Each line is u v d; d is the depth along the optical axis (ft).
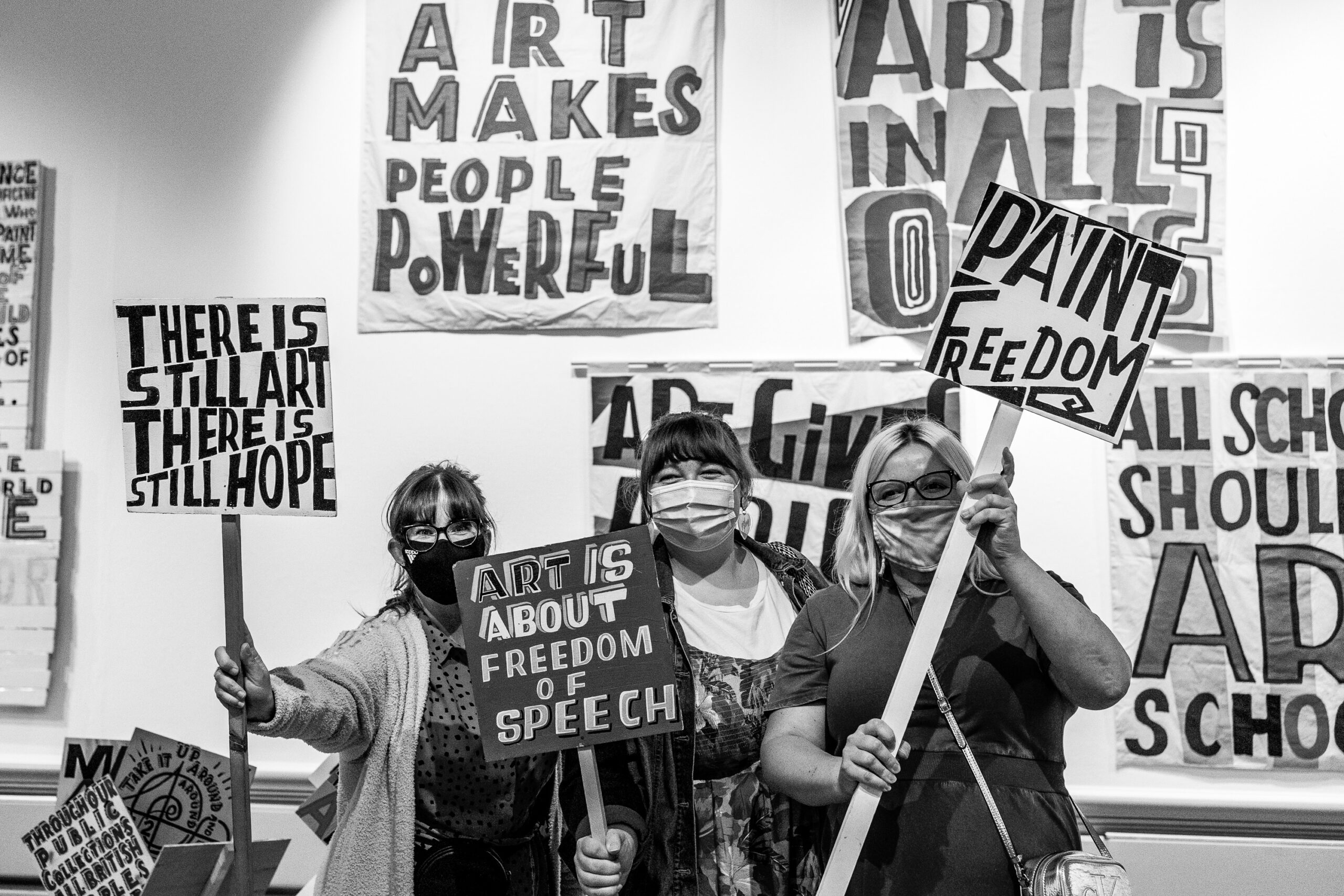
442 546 6.84
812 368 10.93
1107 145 10.73
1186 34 10.75
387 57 11.56
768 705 6.34
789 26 11.36
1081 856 5.21
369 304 11.43
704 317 11.13
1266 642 10.30
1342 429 10.43
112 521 11.71
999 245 6.06
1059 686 5.66
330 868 6.40
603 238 11.23
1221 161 10.67
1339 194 10.75
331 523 11.36
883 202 10.93
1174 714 10.32
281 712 6.06
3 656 11.49
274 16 11.99
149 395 6.75
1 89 12.24
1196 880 10.14
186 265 11.86
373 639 6.82
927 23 10.99
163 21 12.13
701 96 11.25
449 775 6.51
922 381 10.78
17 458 11.69
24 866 11.32
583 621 6.18
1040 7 10.89
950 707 5.68
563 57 11.38
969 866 5.42
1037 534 10.69
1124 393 5.92
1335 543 10.34
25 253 11.95
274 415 6.69
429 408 11.35
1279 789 10.21
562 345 11.28
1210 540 10.45
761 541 10.75
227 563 6.55
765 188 11.24
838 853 5.43
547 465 11.18
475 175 11.39
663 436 7.38
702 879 6.61
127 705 11.47
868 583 6.31
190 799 8.55
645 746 6.61
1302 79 10.85
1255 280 10.75
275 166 11.84
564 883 6.96
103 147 12.09
